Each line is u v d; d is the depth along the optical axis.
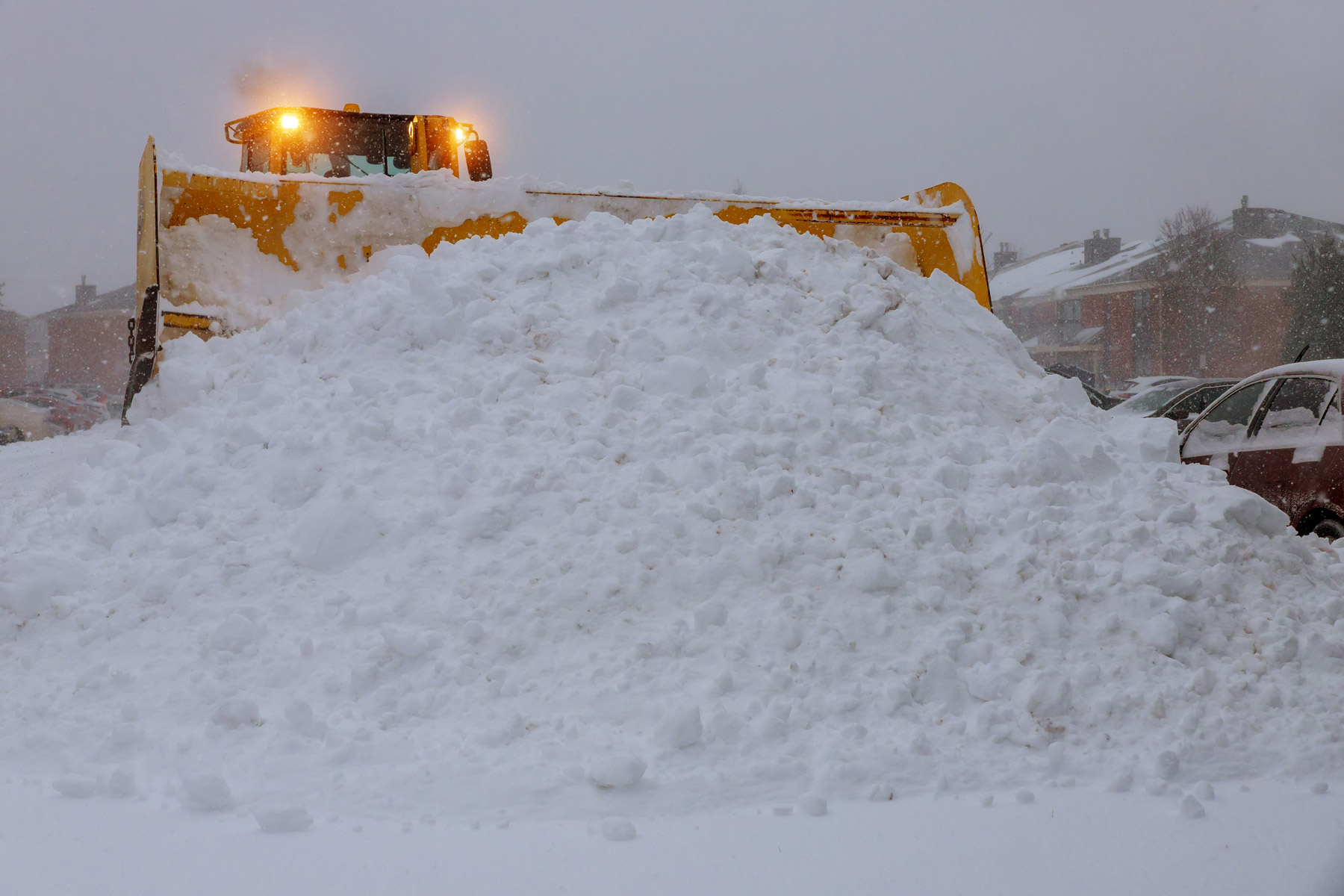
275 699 3.18
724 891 2.19
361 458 4.27
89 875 2.25
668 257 5.47
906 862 2.34
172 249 5.97
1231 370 47.81
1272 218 52.69
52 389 24.89
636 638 3.38
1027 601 3.60
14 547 4.23
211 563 3.85
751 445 4.20
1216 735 3.09
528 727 3.03
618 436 4.34
